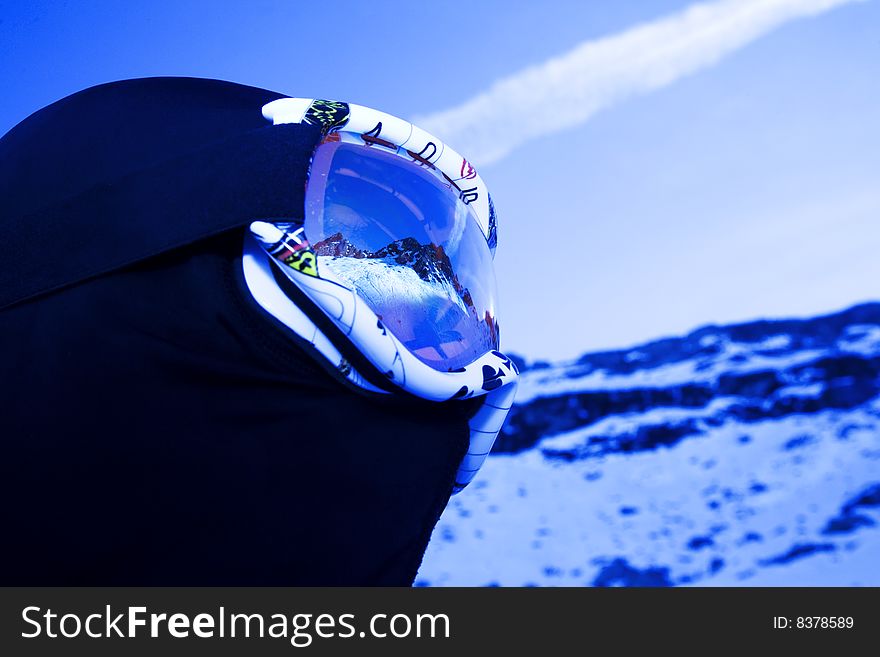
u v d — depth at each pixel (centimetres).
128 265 27
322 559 28
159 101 32
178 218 27
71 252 28
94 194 28
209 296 27
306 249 27
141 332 27
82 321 27
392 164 33
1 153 33
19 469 26
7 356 27
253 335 27
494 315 37
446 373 31
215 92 34
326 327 28
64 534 26
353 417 28
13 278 28
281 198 27
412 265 31
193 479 27
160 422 27
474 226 37
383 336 28
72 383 27
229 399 27
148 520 27
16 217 29
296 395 28
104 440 26
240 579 28
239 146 28
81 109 32
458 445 31
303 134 29
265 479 27
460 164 36
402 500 29
